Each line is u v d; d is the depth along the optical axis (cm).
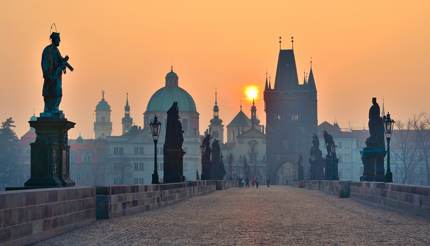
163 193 5147
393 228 2959
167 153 7069
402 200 4144
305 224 3206
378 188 4959
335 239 2514
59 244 2373
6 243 2138
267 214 4003
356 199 6188
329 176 11112
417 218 3569
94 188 3356
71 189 2897
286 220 3481
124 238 2575
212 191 10225
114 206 3656
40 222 2473
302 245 2327
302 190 11338
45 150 3156
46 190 2548
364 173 6275
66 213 2822
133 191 4103
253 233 2758
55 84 3306
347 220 3450
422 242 2398
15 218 2217
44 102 3316
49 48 3319
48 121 3203
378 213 4028
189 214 4012
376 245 2314
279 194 8481
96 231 2852
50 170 3159
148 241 2472
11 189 3111
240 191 10612
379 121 6256
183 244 2370
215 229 2953
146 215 3912
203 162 10869
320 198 6750
